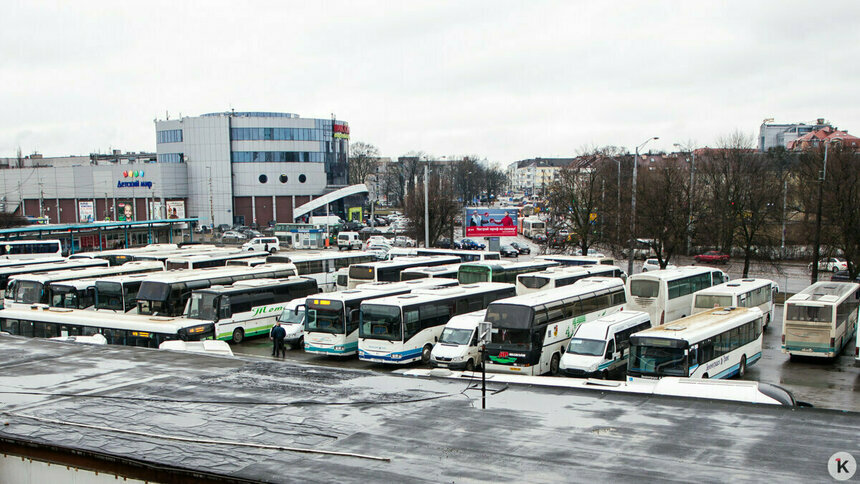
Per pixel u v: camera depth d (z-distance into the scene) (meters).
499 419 11.89
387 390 14.27
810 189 47.69
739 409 12.12
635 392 13.62
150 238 75.12
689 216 50.44
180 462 10.15
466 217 60.22
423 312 28.77
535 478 9.12
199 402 13.65
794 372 26.00
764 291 34.81
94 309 36.34
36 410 13.34
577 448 10.25
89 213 100.06
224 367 17.16
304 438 11.12
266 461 10.09
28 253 55.62
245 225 107.00
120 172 104.56
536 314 25.86
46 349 20.09
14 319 31.45
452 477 9.24
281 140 106.75
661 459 9.69
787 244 57.50
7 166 147.62
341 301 29.27
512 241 96.12
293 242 80.75
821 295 28.67
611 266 41.47
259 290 34.62
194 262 44.78
